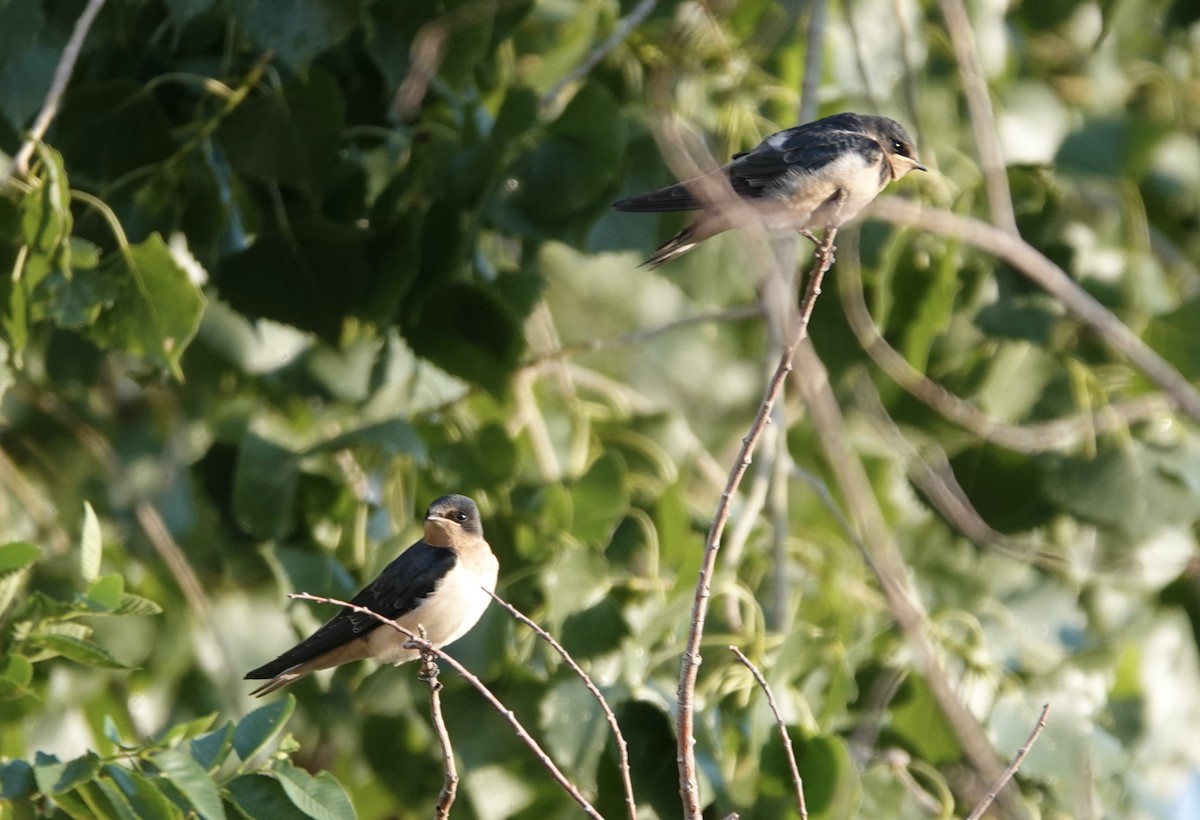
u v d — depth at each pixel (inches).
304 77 490.3
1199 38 644.1
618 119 503.8
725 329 668.7
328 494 512.7
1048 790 516.1
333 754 560.7
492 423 508.7
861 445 600.7
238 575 533.3
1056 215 564.4
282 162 494.6
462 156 503.5
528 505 526.9
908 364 540.1
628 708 459.2
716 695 465.7
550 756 454.9
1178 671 576.1
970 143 584.7
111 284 436.5
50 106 425.7
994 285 555.2
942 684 437.7
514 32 549.3
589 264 651.5
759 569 548.1
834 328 546.6
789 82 566.9
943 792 494.0
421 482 522.6
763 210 429.4
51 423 544.7
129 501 542.0
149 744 346.9
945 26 583.8
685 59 555.5
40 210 428.5
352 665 519.8
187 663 523.5
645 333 533.3
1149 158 557.0
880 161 435.2
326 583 483.2
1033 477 552.7
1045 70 629.9
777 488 516.1
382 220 512.4
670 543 523.2
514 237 548.1
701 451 607.2
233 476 533.0
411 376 542.0
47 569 518.0
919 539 580.4
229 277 503.8
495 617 472.7
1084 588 577.6
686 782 322.0
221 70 510.9
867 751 498.9
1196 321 554.6
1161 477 542.3
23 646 366.3
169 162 498.0
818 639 485.1
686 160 442.0
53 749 504.7
